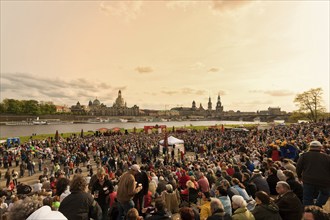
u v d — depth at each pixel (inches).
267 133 1979.6
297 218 251.3
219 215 236.7
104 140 1908.2
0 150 1398.9
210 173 541.0
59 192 239.5
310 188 288.2
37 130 4697.3
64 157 1152.8
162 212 256.2
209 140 1720.0
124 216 275.0
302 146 948.6
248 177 430.0
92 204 200.4
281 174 400.8
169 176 534.9
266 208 235.9
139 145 1599.4
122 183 273.0
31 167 1032.2
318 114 3966.5
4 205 343.3
